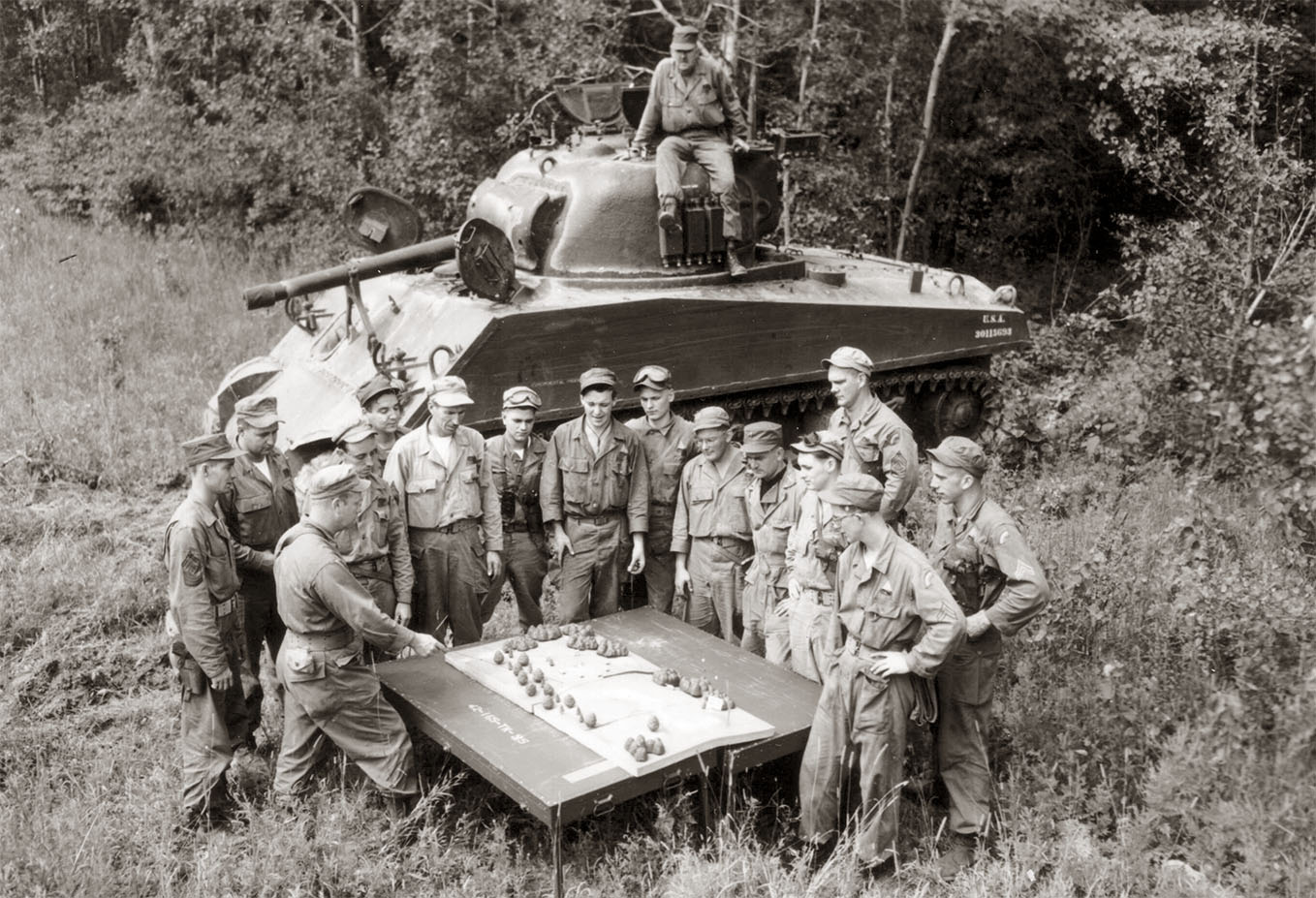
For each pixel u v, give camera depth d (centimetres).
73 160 1842
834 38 1598
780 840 575
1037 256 1861
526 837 604
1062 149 1698
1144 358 1135
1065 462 1105
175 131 1744
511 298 874
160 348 1350
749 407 979
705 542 725
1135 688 654
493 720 581
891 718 538
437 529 703
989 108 1652
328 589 564
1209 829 549
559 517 744
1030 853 550
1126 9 1481
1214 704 614
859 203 1614
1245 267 1155
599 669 630
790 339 967
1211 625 688
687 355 925
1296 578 746
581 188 939
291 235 1697
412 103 1562
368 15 1928
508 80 1545
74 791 627
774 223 1042
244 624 688
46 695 737
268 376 995
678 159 948
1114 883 534
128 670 768
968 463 568
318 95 1697
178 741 682
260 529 681
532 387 863
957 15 1480
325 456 705
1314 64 1509
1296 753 569
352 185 1606
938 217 1762
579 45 1527
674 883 532
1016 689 669
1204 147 1544
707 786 573
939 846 588
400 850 575
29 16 2033
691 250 947
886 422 714
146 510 1008
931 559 592
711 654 660
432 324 886
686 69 944
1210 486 966
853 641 546
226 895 540
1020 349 1329
